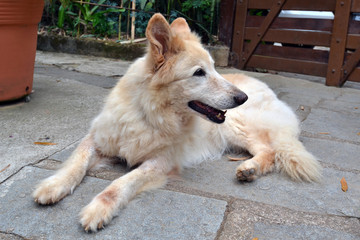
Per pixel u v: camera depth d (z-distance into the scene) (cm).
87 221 87
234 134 132
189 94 109
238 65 281
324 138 148
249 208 99
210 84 110
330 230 93
